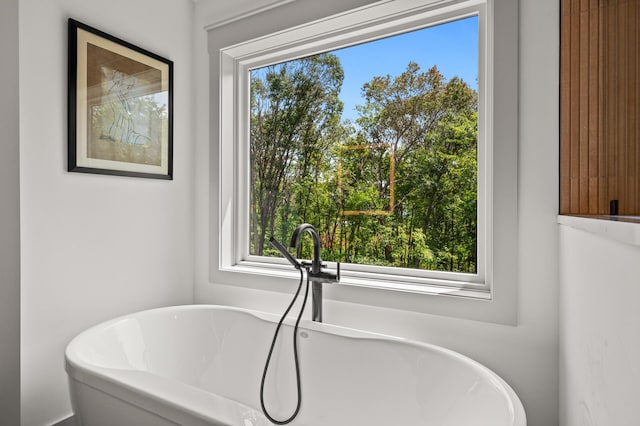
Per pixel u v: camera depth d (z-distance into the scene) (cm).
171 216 218
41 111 160
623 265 47
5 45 156
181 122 223
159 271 211
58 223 166
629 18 88
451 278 169
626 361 45
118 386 112
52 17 163
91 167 176
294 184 213
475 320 148
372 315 170
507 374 143
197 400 101
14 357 156
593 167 116
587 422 73
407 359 141
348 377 152
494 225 145
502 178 143
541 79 138
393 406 140
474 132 166
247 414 94
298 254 210
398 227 183
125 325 167
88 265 178
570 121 118
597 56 116
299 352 164
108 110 183
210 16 222
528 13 140
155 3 207
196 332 186
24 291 155
